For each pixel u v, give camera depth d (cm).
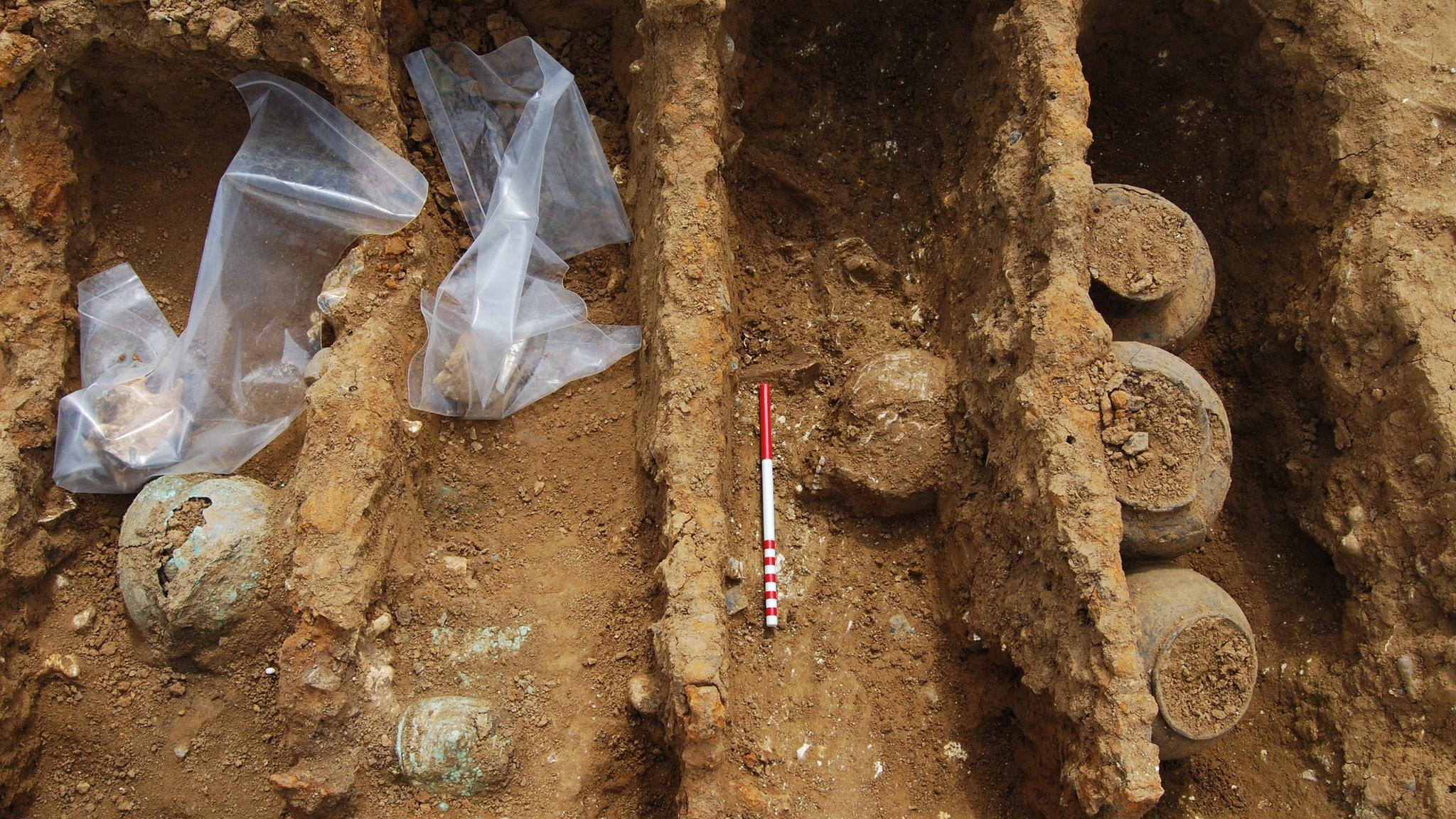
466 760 121
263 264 140
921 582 136
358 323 132
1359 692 127
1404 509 127
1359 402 132
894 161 151
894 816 125
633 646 129
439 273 141
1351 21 138
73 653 127
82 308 137
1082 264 125
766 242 149
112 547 132
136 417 133
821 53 151
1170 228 130
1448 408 125
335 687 119
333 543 121
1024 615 121
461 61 146
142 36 132
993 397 128
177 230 143
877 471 134
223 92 140
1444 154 135
